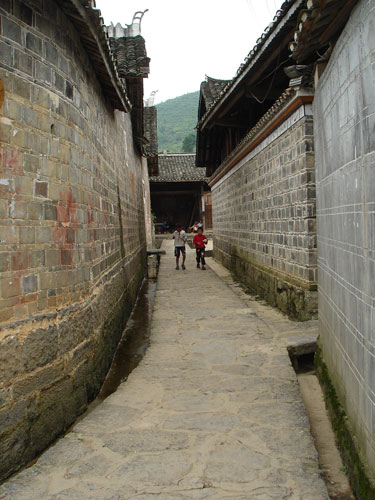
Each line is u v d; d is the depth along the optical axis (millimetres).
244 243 11180
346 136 3129
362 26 2613
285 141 7098
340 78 3262
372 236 2512
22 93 3588
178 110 79625
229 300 8742
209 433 3414
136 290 10969
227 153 13648
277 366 4855
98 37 4750
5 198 3359
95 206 5402
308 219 6203
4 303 3297
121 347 6922
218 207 16188
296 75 5789
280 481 2770
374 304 2502
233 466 2947
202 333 6289
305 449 3158
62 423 3879
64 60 4297
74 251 4363
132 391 4270
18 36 3574
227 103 9898
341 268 3445
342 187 3324
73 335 4207
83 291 4551
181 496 2627
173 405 3941
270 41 6395
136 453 3141
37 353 3590
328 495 2662
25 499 2643
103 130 6551
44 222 3822
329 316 4090
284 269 7492
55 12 4113
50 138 3963
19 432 3307
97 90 6055
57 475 2893
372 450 2539
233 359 5125
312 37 3705
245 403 3955
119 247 7953
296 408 3840
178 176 27766
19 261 3479
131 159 11742
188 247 23812
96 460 3061
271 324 6711
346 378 3297
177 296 9336
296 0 5180
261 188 8984
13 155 3461
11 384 3285
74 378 4145
